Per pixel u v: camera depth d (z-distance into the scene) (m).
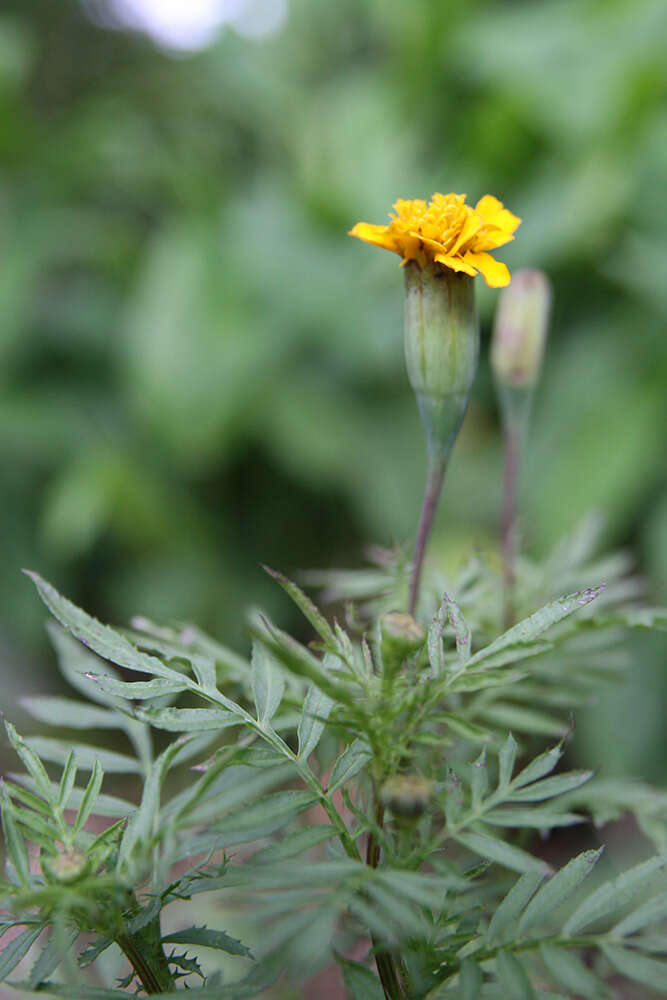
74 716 0.41
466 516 1.09
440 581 0.45
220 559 1.21
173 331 1.13
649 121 1.07
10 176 1.39
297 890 0.36
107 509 1.14
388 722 0.38
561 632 0.43
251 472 1.23
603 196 1.04
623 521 0.97
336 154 1.26
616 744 0.85
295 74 1.59
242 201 1.32
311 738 0.38
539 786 0.38
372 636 0.41
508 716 0.44
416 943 0.37
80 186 1.44
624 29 1.12
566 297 1.10
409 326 0.42
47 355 1.29
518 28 1.23
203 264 1.18
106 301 1.34
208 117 1.67
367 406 1.19
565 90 1.11
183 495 1.23
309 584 0.46
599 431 1.01
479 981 0.36
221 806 0.40
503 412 0.48
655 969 0.36
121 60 1.84
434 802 0.38
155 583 1.18
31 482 1.23
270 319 1.17
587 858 0.37
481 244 0.41
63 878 0.36
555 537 0.96
